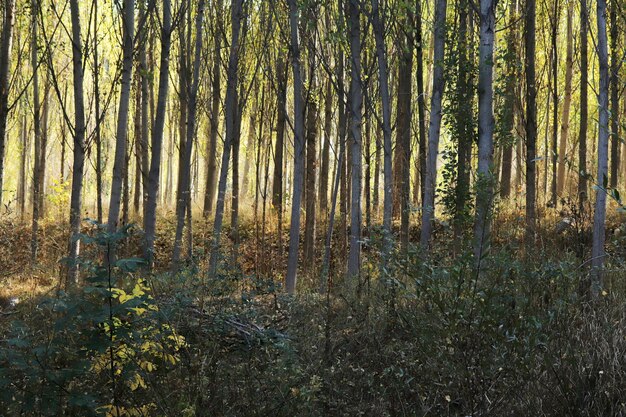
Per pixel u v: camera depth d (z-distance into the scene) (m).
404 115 13.30
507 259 4.43
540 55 17.28
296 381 4.64
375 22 9.44
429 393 4.61
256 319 5.75
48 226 17.08
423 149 12.15
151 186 9.45
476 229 5.30
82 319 3.54
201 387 4.29
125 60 9.35
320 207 17.28
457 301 4.21
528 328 4.25
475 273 4.25
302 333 6.23
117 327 3.64
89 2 17.06
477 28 12.87
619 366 4.29
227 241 14.73
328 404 4.81
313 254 13.73
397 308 5.73
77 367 3.59
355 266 10.15
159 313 4.16
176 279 5.52
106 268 3.68
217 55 13.84
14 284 11.24
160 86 9.65
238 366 4.83
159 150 9.53
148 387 4.22
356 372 5.29
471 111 10.38
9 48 9.95
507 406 4.30
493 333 4.11
